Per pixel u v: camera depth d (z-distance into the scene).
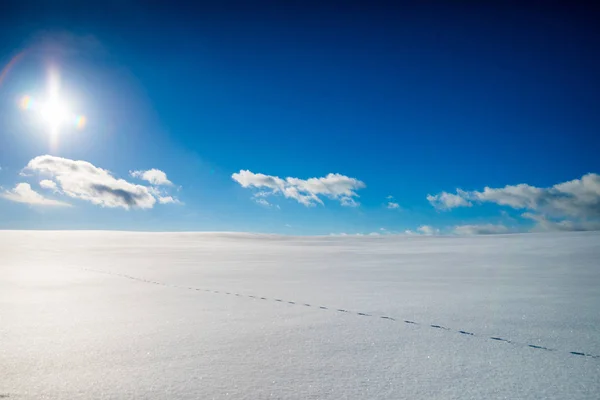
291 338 2.46
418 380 1.76
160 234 24.20
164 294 4.31
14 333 2.56
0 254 10.98
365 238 21.91
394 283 5.25
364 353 2.16
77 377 1.78
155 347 2.25
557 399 1.55
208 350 2.20
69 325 2.80
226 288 4.79
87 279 5.70
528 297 4.00
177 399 1.54
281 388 1.66
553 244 12.55
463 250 11.96
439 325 2.82
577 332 2.60
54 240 17.33
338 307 3.52
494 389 1.65
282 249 14.12
